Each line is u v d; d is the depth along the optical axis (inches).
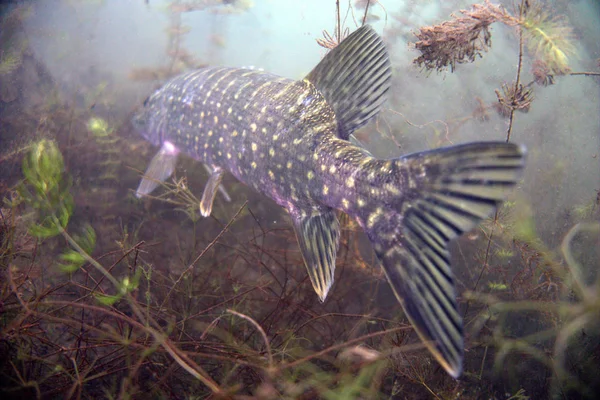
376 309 18.8
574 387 14.5
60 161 11.8
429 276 9.1
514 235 15.5
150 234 22.3
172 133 18.4
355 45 11.8
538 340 16.9
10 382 11.1
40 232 11.4
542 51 12.6
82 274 18.9
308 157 12.3
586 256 19.9
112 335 11.8
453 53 14.3
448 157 9.3
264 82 14.4
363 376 11.5
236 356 13.2
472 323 17.1
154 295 17.2
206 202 16.6
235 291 16.8
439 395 14.3
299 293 17.7
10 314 12.2
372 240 10.4
